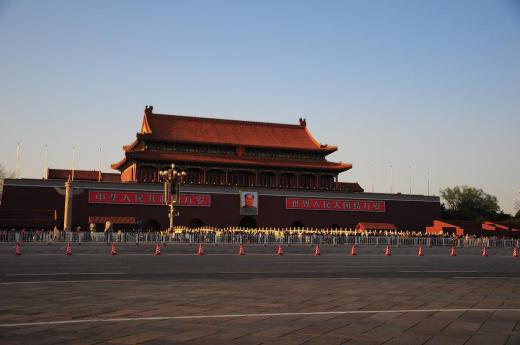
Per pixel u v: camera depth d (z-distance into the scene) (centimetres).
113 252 5278
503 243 10325
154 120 12594
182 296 2280
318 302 2164
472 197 19362
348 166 12631
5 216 9638
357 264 4578
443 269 4234
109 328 1565
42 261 4203
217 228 10738
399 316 1858
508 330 1644
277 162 12294
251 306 2023
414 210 12669
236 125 13288
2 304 2002
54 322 1647
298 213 11788
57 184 10238
